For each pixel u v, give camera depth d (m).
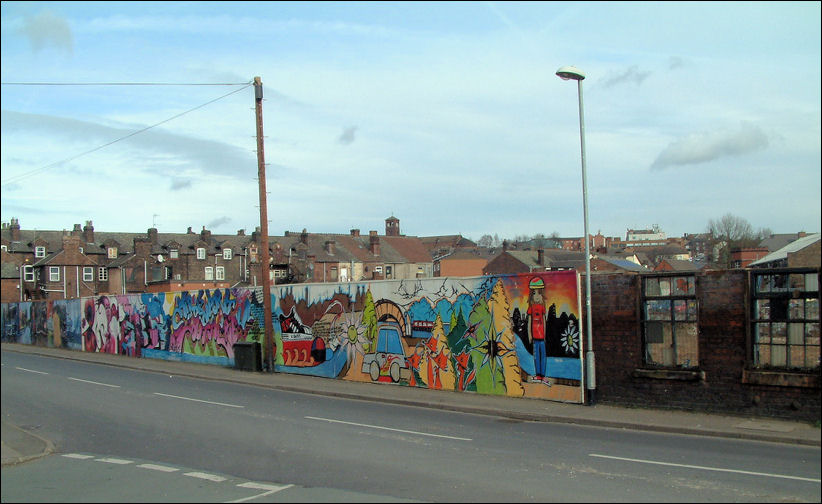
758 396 14.06
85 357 35.12
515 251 78.94
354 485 9.14
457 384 19.52
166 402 18.23
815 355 13.59
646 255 88.62
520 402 17.20
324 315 24.17
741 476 9.49
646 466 10.18
